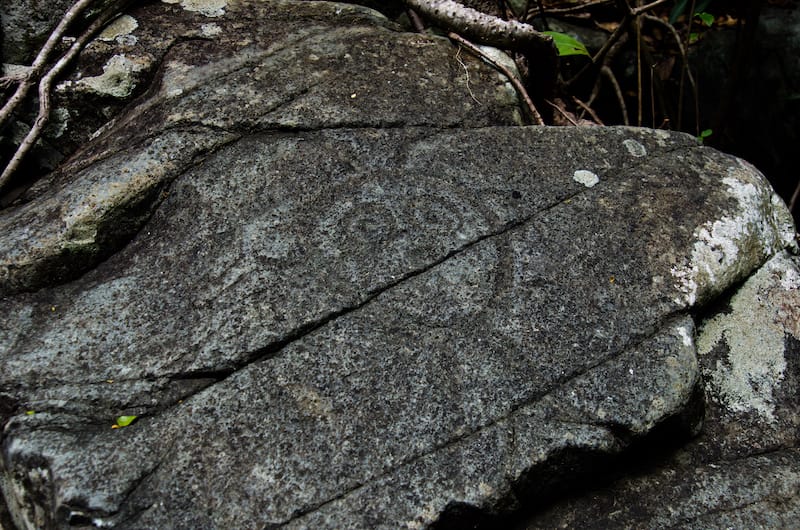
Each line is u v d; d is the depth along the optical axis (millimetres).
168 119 1836
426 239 1688
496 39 2055
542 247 1684
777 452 1628
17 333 1625
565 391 1551
